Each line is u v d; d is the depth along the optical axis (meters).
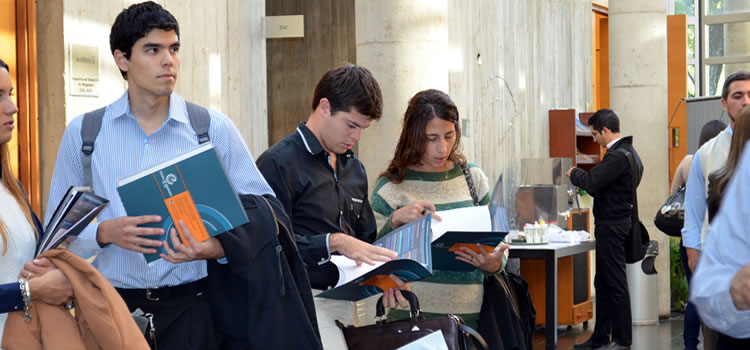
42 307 1.98
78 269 2.01
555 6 9.49
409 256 2.66
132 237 2.11
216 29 5.09
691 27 13.89
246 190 2.38
